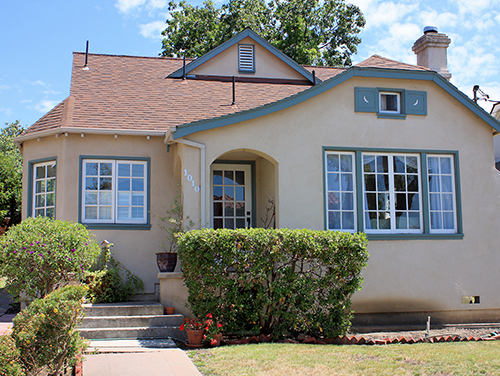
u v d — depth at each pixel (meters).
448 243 11.32
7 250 8.98
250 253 8.89
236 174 13.52
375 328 10.48
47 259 9.07
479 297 11.30
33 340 5.58
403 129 11.55
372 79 11.51
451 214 11.59
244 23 26.91
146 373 6.45
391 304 10.83
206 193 10.40
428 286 11.06
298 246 9.05
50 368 5.86
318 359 7.39
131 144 11.98
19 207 19.84
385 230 11.16
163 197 11.99
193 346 8.39
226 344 8.60
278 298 9.01
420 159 11.58
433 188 11.62
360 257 9.43
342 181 11.20
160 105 13.20
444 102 11.84
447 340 9.22
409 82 11.69
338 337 9.07
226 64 16.11
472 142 11.88
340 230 10.99
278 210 10.73
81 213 11.59
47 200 11.96
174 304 9.66
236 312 9.02
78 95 13.15
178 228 11.01
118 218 11.80
